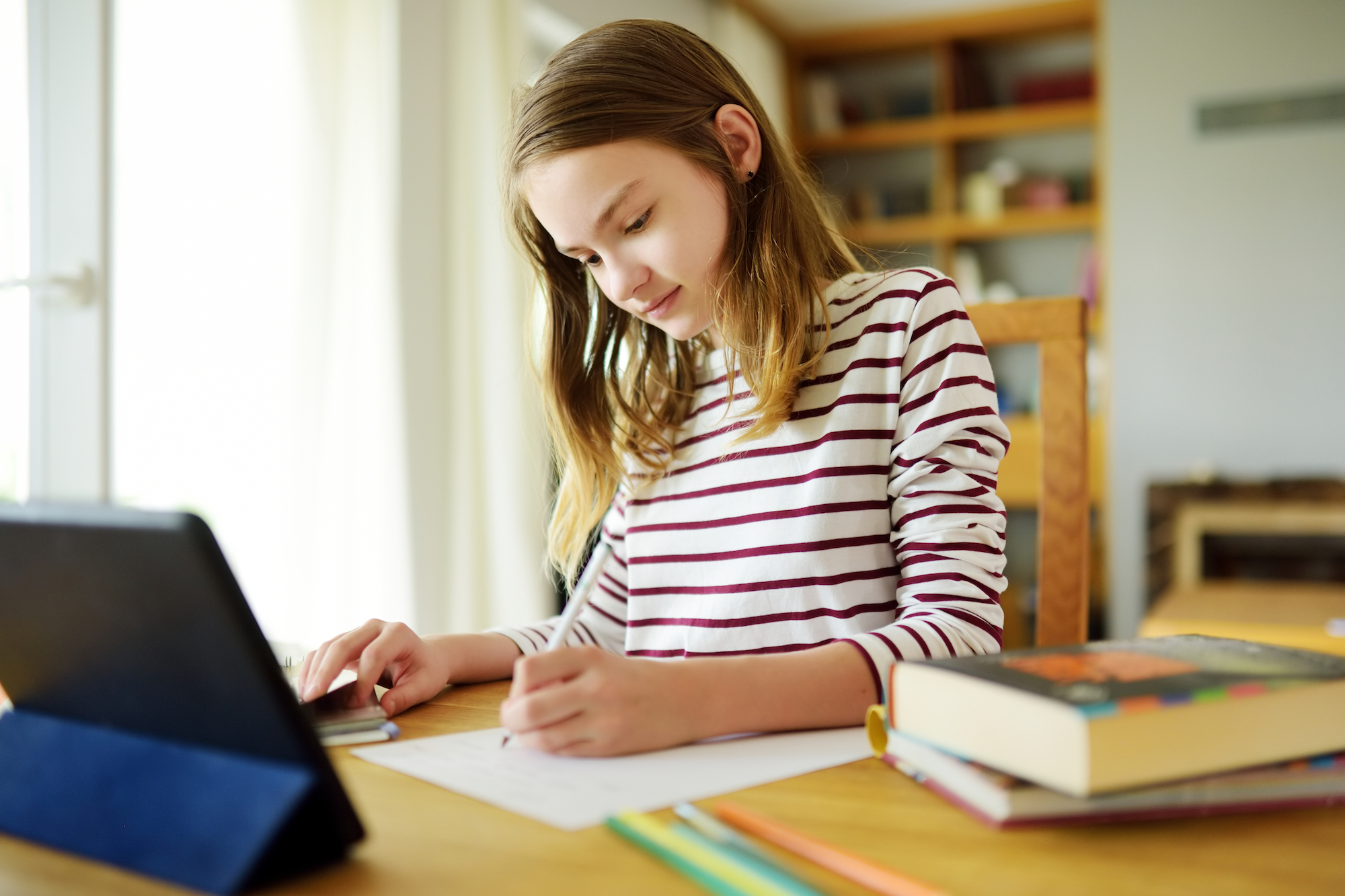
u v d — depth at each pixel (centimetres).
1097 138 404
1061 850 46
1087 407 112
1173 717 48
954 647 74
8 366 173
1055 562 111
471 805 53
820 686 67
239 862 43
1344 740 52
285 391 203
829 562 94
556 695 61
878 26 408
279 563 202
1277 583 343
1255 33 355
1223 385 360
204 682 46
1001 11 394
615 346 111
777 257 98
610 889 43
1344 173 348
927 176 432
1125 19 368
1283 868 44
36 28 170
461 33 245
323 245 207
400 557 222
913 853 46
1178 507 352
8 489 173
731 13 376
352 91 216
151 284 192
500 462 242
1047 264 414
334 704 73
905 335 96
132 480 192
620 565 111
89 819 49
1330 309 350
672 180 91
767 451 99
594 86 89
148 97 190
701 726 63
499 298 242
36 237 172
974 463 89
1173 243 364
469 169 244
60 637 50
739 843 46
